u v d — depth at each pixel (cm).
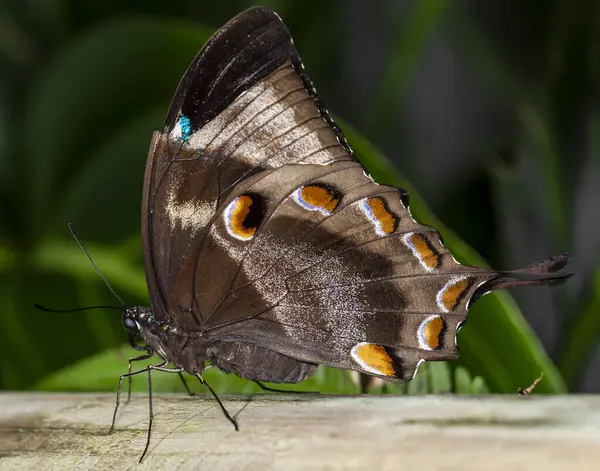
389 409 87
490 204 111
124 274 100
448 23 115
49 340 99
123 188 100
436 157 116
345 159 92
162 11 108
